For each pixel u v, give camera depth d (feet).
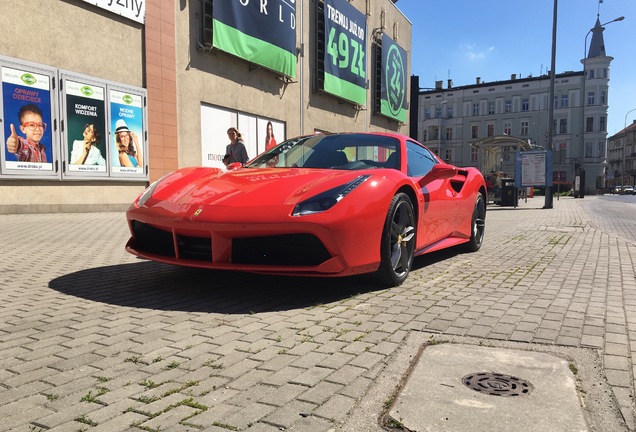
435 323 8.67
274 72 49.19
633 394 5.77
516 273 13.70
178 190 11.40
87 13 30.73
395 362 6.79
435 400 5.59
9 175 26.71
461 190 16.49
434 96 215.72
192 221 9.95
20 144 27.17
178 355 7.07
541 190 152.66
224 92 42.93
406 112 89.40
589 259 16.35
